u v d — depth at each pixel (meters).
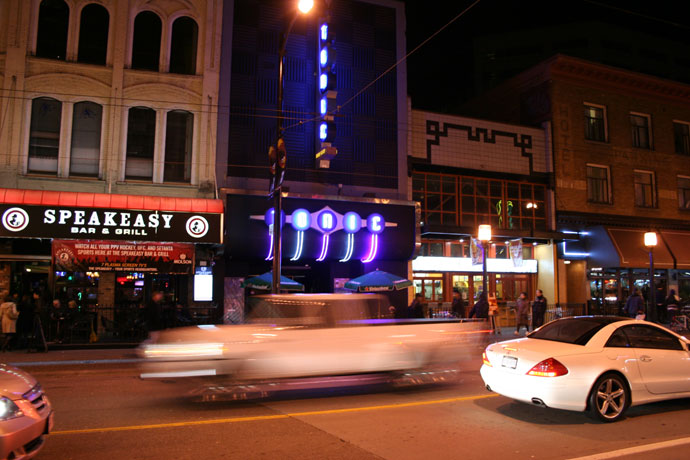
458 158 22.23
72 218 15.55
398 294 20.06
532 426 6.55
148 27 18.05
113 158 17.11
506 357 7.12
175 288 17.80
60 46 17.17
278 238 14.61
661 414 7.21
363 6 20.97
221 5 18.73
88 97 17.14
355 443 5.81
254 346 7.82
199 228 16.62
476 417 6.97
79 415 7.07
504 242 22.95
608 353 6.89
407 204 19.92
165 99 17.83
